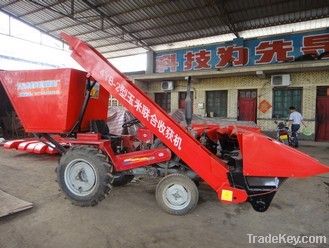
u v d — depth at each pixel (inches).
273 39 450.6
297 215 127.3
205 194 154.3
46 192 150.6
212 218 122.0
